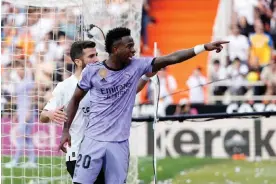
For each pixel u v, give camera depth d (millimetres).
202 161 18375
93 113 8297
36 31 15555
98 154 8211
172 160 18422
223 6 25281
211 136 19188
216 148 19188
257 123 19078
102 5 11445
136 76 8211
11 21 16469
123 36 8055
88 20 11297
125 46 8031
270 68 23297
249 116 11289
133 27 12078
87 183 8266
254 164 18016
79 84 8336
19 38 16312
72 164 9125
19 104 15914
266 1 24922
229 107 21797
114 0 11570
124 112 8258
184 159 18609
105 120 8234
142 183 15750
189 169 17359
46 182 13414
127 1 11906
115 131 8242
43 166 13375
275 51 24156
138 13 12133
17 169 15500
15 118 16156
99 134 8242
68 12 13367
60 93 9234
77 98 8461
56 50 15406
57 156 14555
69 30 14164
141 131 19188
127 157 8367
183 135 19250
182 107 21891
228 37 24656
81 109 9070
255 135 19078
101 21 11477
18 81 15992
